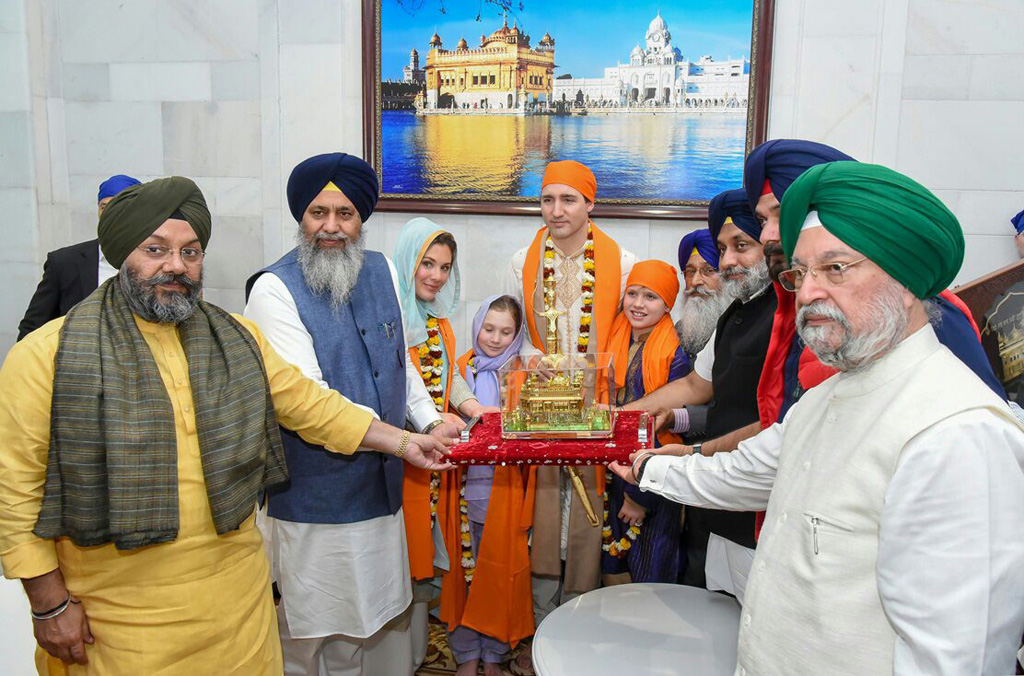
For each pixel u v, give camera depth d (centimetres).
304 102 367
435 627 295
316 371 201
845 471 108
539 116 354
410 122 361
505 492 241
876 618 104
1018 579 94
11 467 136
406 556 229
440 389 250
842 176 107
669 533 242
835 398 116
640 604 199
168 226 145
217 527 148
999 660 95
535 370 202
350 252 208
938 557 95
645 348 257
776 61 336
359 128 367
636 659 173
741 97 338
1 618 172
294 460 204
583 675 166
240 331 161
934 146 331
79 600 145
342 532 206
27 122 373
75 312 143
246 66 369
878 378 109
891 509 99
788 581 115
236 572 156
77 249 329
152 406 141
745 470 146
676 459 163
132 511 137
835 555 108
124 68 379
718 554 205
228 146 377
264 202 377
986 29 320
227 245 384
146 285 144
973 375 106
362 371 209
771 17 329
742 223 203
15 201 380
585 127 352
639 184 353
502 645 248
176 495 143
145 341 146
